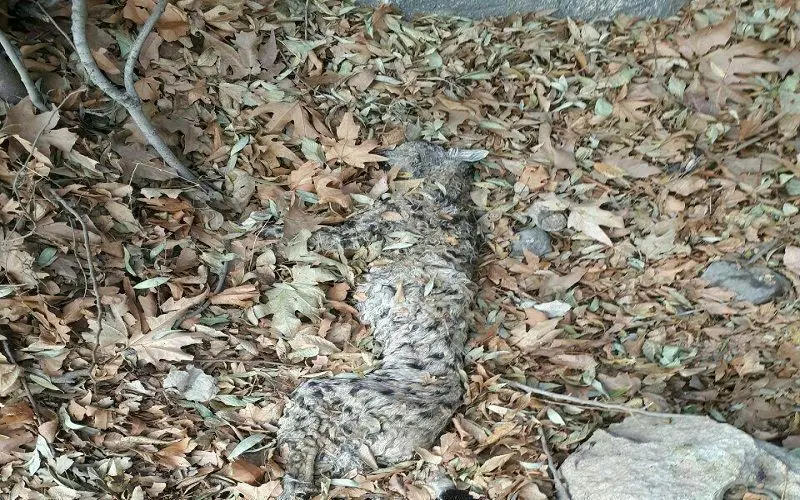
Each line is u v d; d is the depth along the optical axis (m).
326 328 2.70
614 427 2.53
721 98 3.67
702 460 2.21
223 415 2.44
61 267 2.47
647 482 2.19
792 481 2.20
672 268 3.12
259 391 2.53
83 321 2.47
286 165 3.15
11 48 2.47
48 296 2.42
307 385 2.50
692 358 2.85
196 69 3.19
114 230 2.66
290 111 3.17
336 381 2.52
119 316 2.49
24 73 2.54
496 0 3.88
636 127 3.59
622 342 2.89
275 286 2.75
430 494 2.34
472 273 3.04
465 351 2.75
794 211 3.28
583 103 3.65
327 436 2.41
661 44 3.87
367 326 2.79
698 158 3.45
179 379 2.46
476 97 3.58
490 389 2.63
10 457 2.18
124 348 2.46
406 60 3.63
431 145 3.34
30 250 2.45
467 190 3.30
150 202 2.75
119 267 2.59
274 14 3.50
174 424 2.37
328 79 3.42
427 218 3.06
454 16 3.89
